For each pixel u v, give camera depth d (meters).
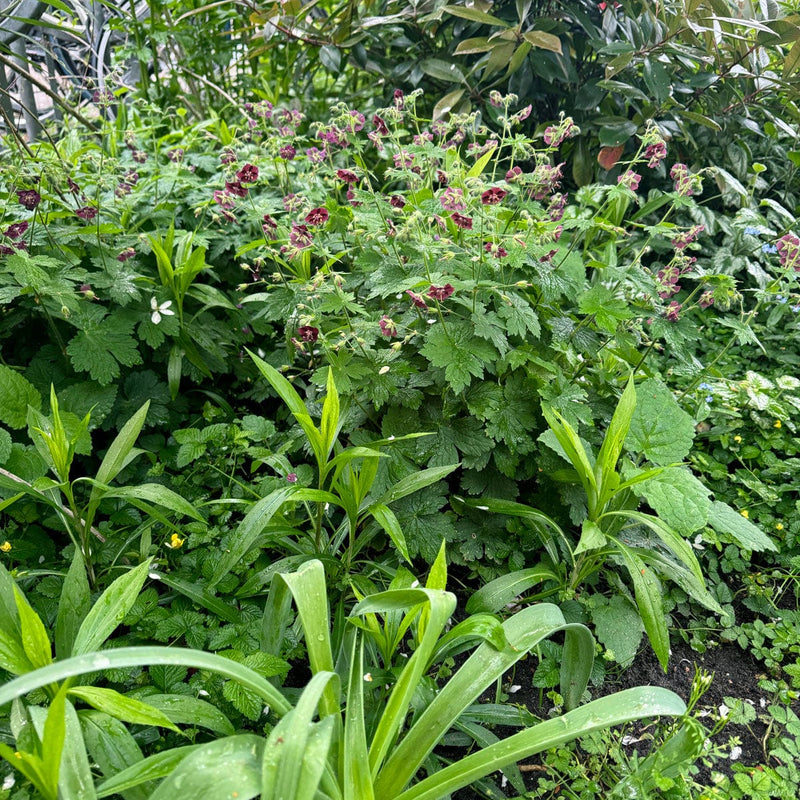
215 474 2.42
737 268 3.66
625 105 3.93
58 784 1.14
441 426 2.25
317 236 2.50
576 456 1.90
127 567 1.98
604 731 1.78
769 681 2.01
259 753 1.18
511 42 3.54
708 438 2.87
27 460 2.12
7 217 2.65
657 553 2.02
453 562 2.20
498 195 2.12
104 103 3.50
